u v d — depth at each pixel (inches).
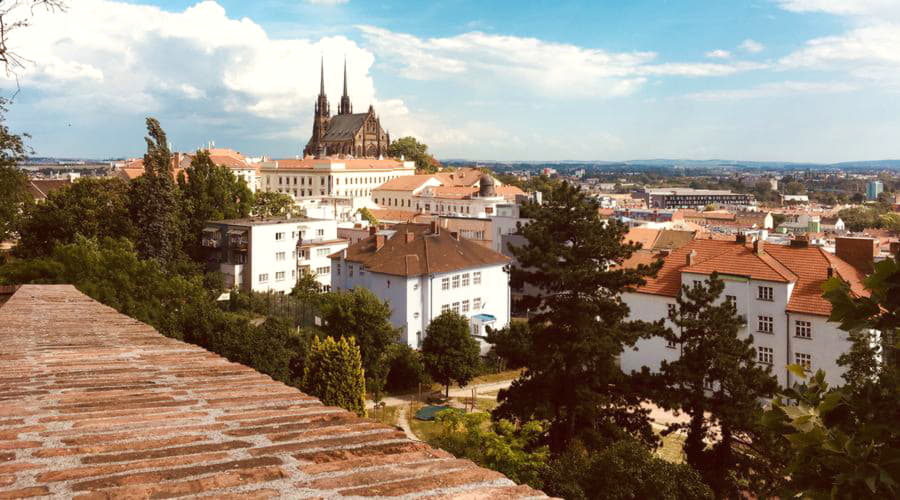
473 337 2679.6
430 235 3314.5
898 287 300.5
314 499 212.7
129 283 2529.5
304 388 2039.9
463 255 3284.9
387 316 2669.8
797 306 2223.2
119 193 4180.6
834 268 2277.3
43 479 230.5
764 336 2303.2
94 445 268.4
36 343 548.7
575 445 1483.8
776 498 1362.0
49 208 3880.4
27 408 332.8
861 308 313.4
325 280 4365.2
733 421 1425.9
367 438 282.8
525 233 1754.4
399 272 3056.1
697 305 1622.8
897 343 329.7
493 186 7573.8
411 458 256.4
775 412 345.7
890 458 299.7
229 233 4124.0
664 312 2517.2
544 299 1742.1
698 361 1550.2
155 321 2439.7
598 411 1596.9
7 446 268.5
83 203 3956.7
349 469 243.1
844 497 311.9
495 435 1505.9
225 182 4655.5
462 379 2600.9
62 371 428.8
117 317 713.6
